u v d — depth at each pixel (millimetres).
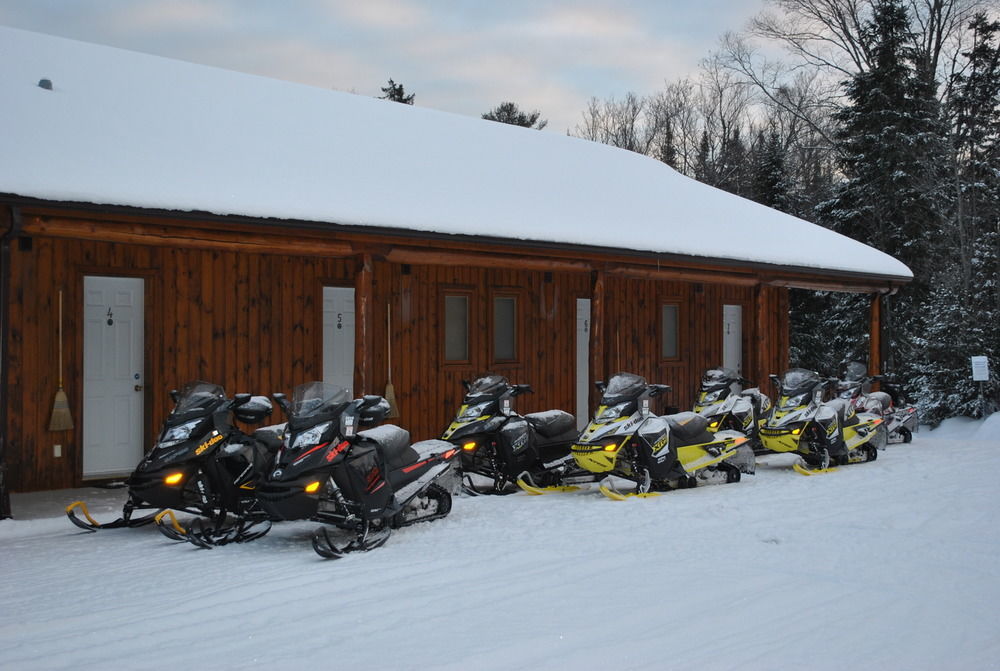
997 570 5406
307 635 4117
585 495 8242
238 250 8172
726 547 5988
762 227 14242
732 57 33875
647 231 11555
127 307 9242
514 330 12266
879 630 4258
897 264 14891
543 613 4469
